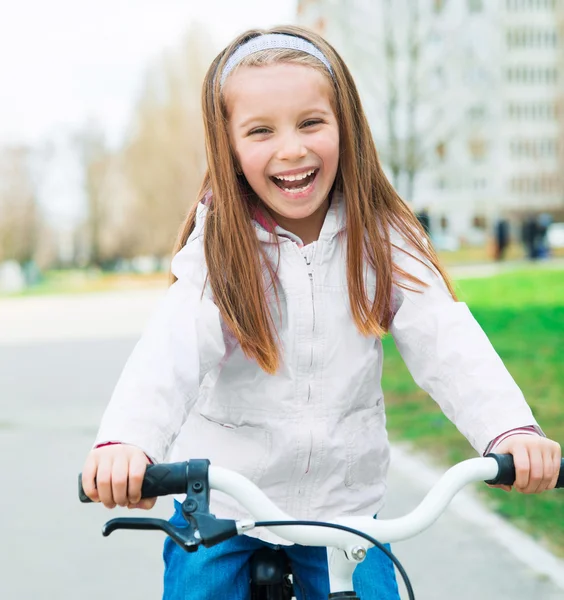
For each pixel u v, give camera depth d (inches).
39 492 200.8
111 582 150.2
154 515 184.2
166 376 74.6
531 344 365.4
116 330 563.2
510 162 1765.5
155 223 1636.3
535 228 1154.7
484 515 173.0
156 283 1325.0
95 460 65.9
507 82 1733.5
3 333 574.9
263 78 80.4
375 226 85.4
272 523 62.4
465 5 1325.0
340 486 82.5
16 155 1866.4
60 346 480.7
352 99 86.9
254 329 80.4
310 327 81.7
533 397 259.4
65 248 1861.5
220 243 82.7
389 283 84.7
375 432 84.4
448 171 1722.4
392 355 374.6
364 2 899.4
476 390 76.6
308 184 81.2
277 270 82.9
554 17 1702.8
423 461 210.5
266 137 80.8
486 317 465.1
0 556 162.4
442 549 157.2
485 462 66.8
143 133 1620.3
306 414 81.4
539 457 67.3
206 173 91.6
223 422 83.0
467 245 1565.0
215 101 84.4
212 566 78.4
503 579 143.6
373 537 63.2
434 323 82.0
